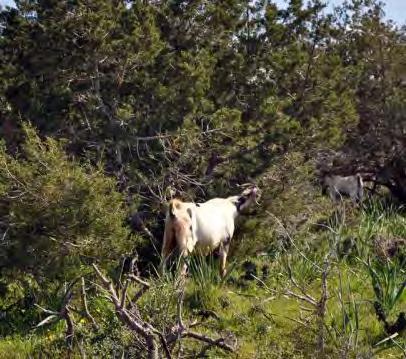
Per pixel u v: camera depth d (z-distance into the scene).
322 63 17.33
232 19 16.14
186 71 14.42
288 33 17.17
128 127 14.03
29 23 14.48
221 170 15.26
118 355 8.12
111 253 11.09
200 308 11.10
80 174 10.90
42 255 10.80
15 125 14.30
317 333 9.34
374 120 21.92
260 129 15.30
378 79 22.27
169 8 15.61
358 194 22.44
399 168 22.48
